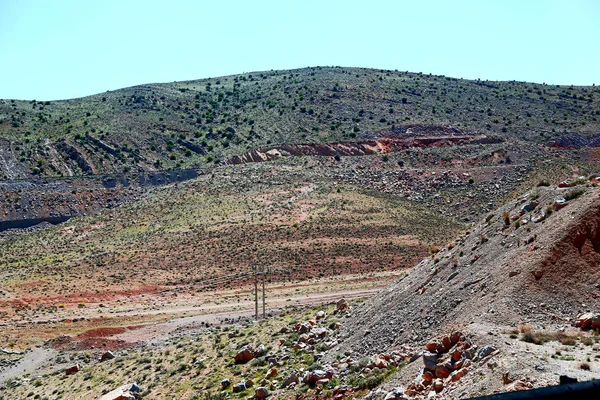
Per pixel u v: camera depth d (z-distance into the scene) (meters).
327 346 36.06
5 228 134.62
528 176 137.25
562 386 5.23
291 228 111.12
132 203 137.12
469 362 21.53
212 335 53.53
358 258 98.00
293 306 73.69
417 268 38.00
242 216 119.56
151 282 92.19
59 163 166.12
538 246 27.86
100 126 191.38
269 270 94.44
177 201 131.75
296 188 135.25
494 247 31.34
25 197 143.12
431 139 168.12
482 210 124.94
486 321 24.84
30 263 102.88
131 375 45.06
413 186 139.75
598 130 176.25
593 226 27.27
